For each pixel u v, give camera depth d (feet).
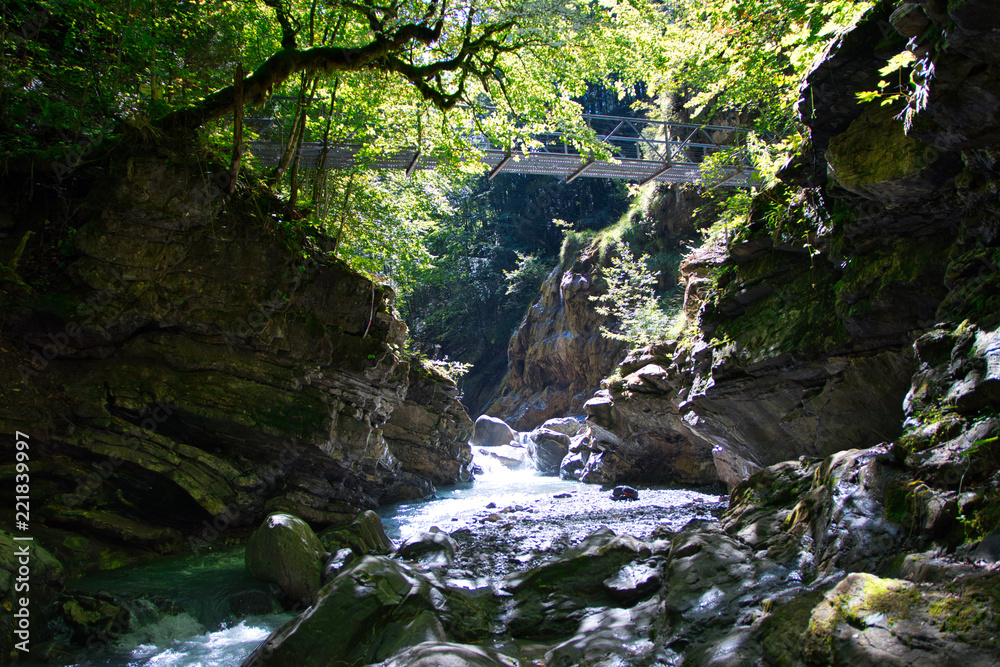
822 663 12.94
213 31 47.60
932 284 26.94
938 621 12.03
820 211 33.86
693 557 21.99
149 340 38.17
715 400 42.06
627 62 52.37
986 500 15.29
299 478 45.09
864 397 32.09
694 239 104.17
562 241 141.28
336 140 55.52
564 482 75.87
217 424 39.47
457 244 150.41
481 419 106.63
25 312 34.27
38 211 36.52
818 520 21.94
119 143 36.96
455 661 16.12
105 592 25.55
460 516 49.98
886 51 24.34
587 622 21.58
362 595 20.98
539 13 43.83
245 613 26.86
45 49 38.63
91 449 35.01
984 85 18.38
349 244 62.54
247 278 40.70
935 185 25.05
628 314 87.56
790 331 36.01
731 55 46.01
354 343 45.47
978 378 17.92
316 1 43.42
